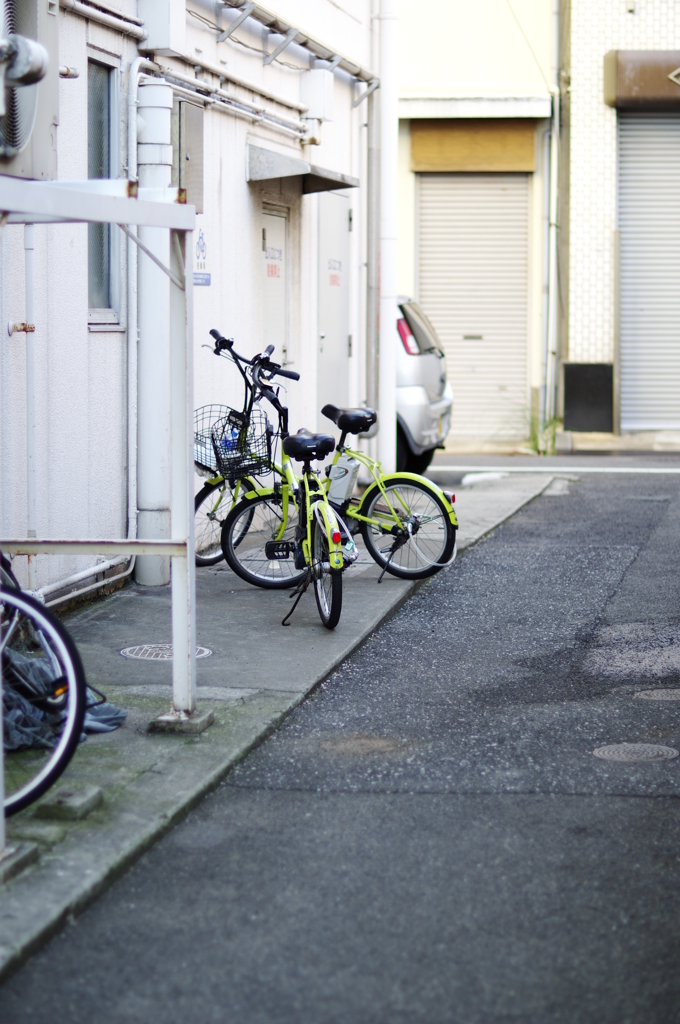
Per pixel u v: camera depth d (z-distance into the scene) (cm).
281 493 833
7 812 441
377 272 1309
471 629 784
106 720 553
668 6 2002
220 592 845
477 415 2153
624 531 1152
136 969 363
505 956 370
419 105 2070
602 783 513
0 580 512
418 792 502
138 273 809
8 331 672
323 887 415
